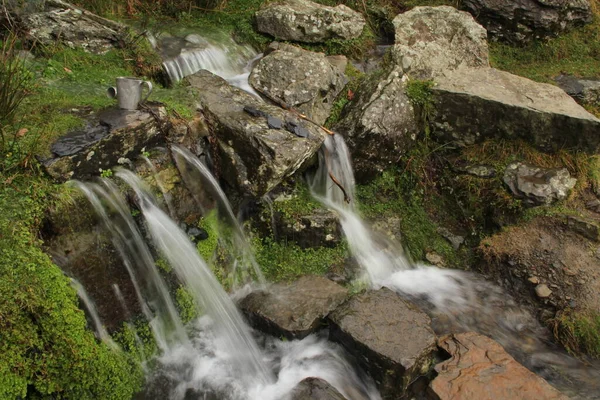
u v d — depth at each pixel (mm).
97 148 4008
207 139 4938
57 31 5598
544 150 5945
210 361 4336
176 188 4566
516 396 4035
